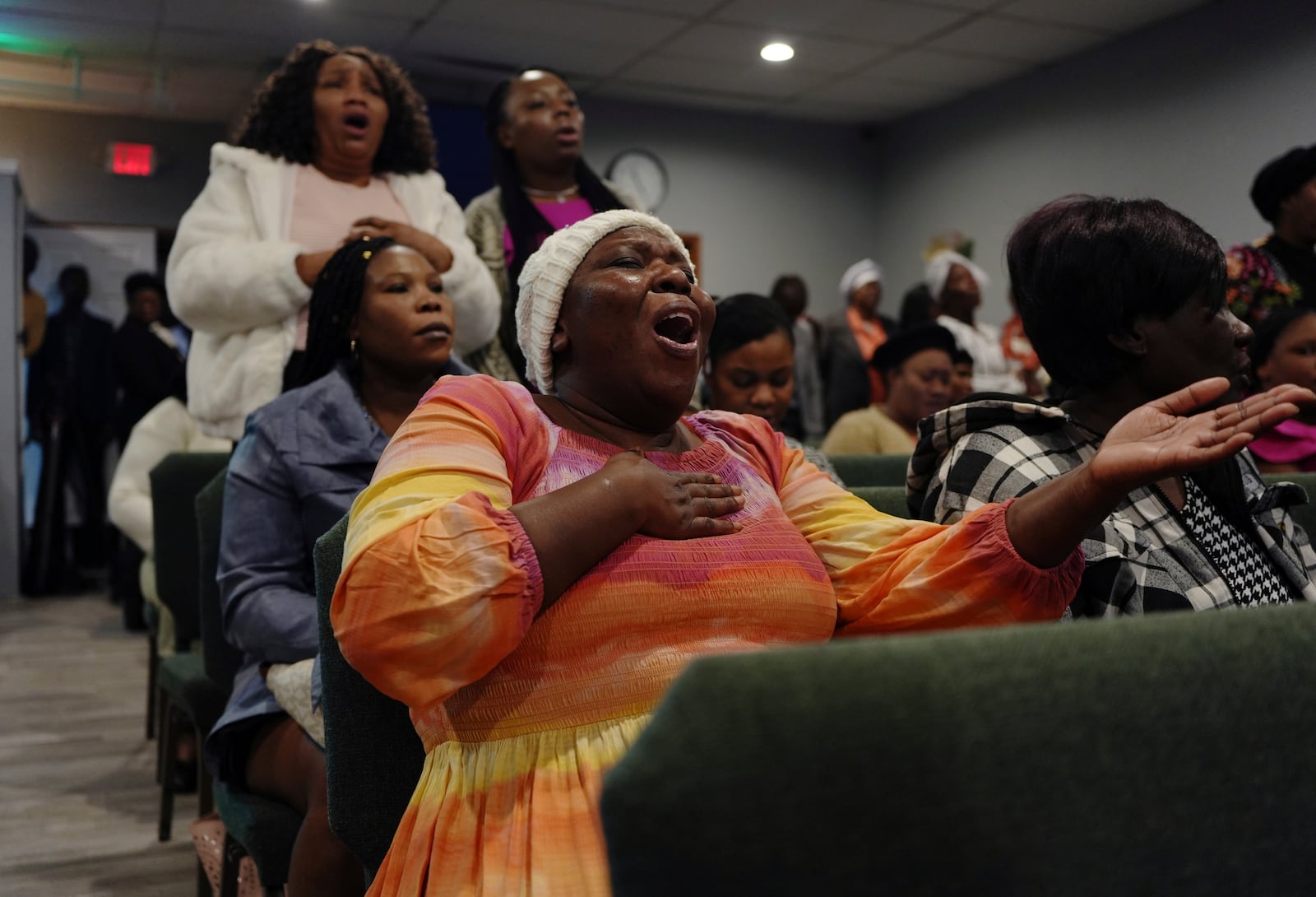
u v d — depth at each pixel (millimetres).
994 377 4480
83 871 2047
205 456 2199
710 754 376
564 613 801
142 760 2758
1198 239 1107
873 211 7910
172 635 2863
